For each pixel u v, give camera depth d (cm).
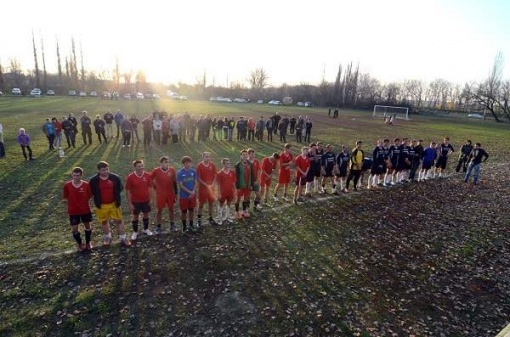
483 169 1884
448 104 9812
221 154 1795
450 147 1597
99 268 669
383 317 586
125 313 551
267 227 918
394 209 1130
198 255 740
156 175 803
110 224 880
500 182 1586
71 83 8319
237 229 891
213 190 893
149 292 607
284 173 1112
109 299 581
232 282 654
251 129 2312
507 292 688
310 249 810
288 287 652
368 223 996
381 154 1341
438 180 1575
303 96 9231
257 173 966
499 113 7681
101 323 528
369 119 5131
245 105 7475
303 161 1105
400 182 1480
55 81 8725
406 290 672
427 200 1254
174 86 11800
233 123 2242
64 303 564
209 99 9762
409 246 865
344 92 8488
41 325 514
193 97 10581
